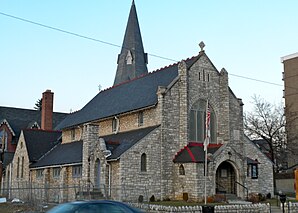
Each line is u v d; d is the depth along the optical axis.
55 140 59.97
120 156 38.47
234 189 41.62
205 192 35.09
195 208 30.61
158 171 40.41
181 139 41.94
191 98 43.28
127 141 41.88
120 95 52.22
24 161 56.81
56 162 49.72
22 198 45.91
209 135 41.03
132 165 39.00
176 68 45.66
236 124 45.50
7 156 67.81
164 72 47.25
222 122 44.62
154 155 40.44
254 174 43.34
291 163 72.62
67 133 57.50
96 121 51.03
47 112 71.38
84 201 15.12
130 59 71.88
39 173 53.41
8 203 39.53
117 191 38.16
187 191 39.09
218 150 40.06
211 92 44.81
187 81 43.06
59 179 48.56
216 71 45.56
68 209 14.52
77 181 45.25
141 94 46.75
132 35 72.88
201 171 38.88
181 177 40.03
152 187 39.69
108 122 49.28
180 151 41.56
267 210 33.53
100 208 14.73
